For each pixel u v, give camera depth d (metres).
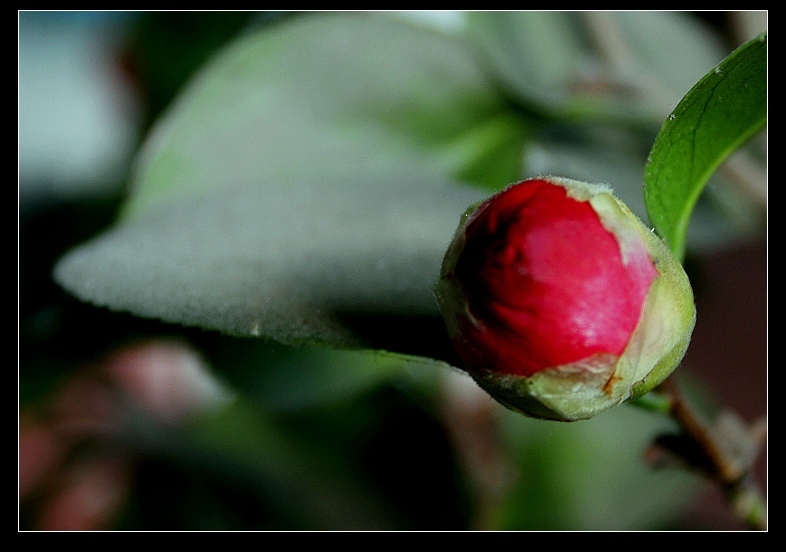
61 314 0.27
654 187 0.20
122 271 0.21
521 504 0.34
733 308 0.48
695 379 0.33
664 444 0.21
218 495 0.34
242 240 0.22
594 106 0.28
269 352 0.26
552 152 0.30
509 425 0.35
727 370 0.47
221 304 0.20
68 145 0.44
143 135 0.37
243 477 0.34
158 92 0.37
